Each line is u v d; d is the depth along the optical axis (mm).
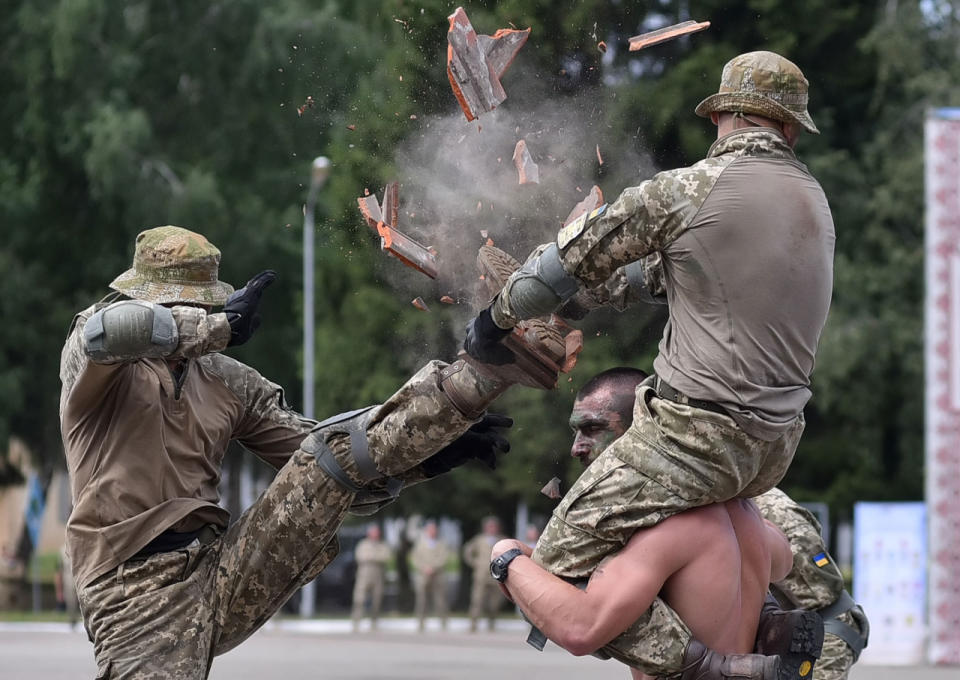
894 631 34219
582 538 7953
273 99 59469
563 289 7742
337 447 8898
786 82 7805
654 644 7879
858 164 58562
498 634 48781
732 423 7605
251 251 60125
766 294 7570
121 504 9156
